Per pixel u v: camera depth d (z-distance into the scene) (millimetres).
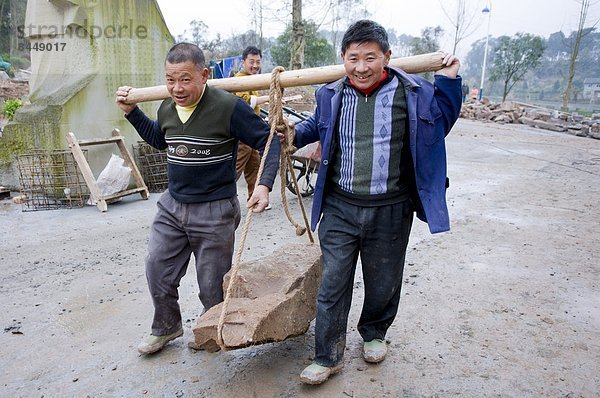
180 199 2701
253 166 5777
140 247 5023
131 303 3746
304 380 2607
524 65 32094
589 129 16469
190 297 3820
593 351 3033
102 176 6625
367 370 2818
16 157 6785
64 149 6840
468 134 15484
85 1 6930
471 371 2814
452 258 4598
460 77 2406
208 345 2447
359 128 2436
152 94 2744
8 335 3289
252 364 2889
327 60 26094
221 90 2625
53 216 6230
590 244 5035
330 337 2611
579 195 7301
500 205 6664
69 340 3221
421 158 2420
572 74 25672
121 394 2652
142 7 7469
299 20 13758
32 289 4012
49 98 6945
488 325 3338
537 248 4898
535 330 3279
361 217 2500
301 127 2762
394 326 3322
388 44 2326
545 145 13297
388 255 2600
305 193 7242
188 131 2596
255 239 5246
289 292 2604
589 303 3693
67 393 2670
